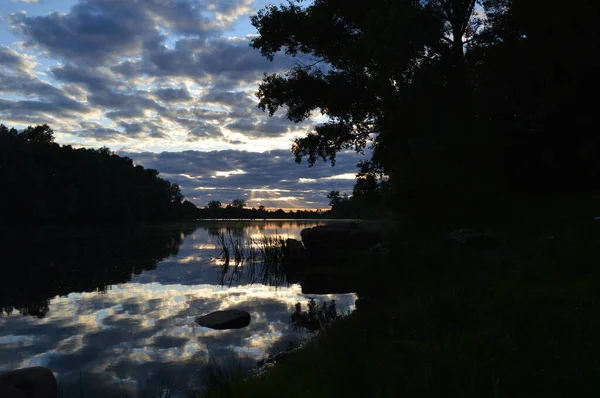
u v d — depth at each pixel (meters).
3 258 24.08
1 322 9.94
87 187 92.56
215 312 10.38
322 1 27.67
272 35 28.84
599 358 4.16
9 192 79.69
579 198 19.48
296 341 8.33
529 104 22.02
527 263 8.84
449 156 19.22
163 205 130.25
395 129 24.81
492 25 23.52
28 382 5.76
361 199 30.70
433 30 21.08
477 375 3.94
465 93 21.62
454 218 17.75
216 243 37.59
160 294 13.77
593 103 21.84
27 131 96.31
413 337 5.54
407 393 3.82
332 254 23.86
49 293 13.77
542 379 3.89
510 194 20.56
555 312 5.50
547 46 21.41
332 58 27.28
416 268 11.22
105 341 8.43
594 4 21.12
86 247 32.84
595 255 8.64
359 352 5.14
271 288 15.09
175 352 7.75
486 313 5.91
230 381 5.24
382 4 23.39
